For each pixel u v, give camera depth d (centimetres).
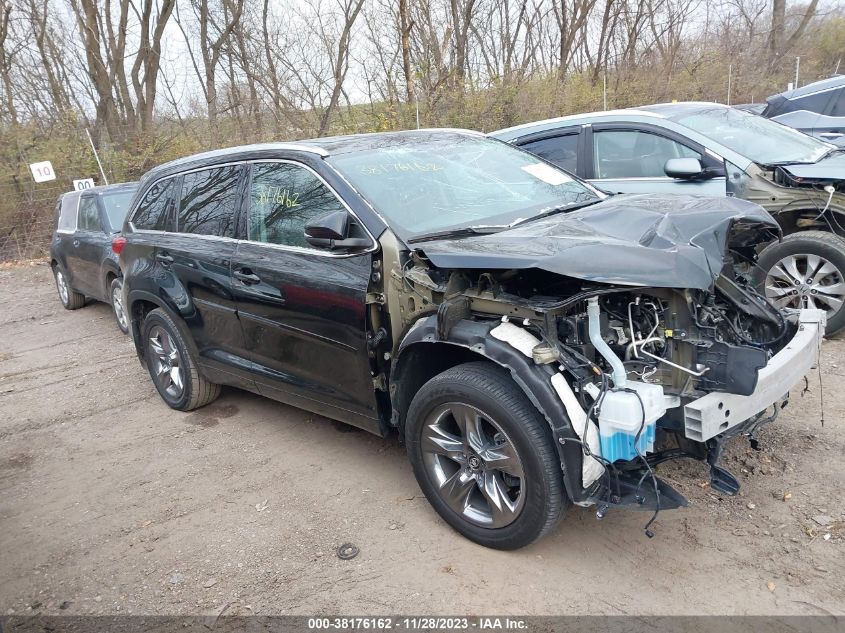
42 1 1800
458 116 1452
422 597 293
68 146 1452
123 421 526
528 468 287
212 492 400
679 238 293
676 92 1798
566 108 1542
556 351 278
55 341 791
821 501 335
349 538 341
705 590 283
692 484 358
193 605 303
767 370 288
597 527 331
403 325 335
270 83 1808
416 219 356
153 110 1862
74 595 318
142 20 1791
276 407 522
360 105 1692
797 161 553
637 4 1914
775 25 2189
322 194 376
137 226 538
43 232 1397
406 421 337
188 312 473
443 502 331
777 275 540
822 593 276
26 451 487
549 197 410
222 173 456
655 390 266
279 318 394
